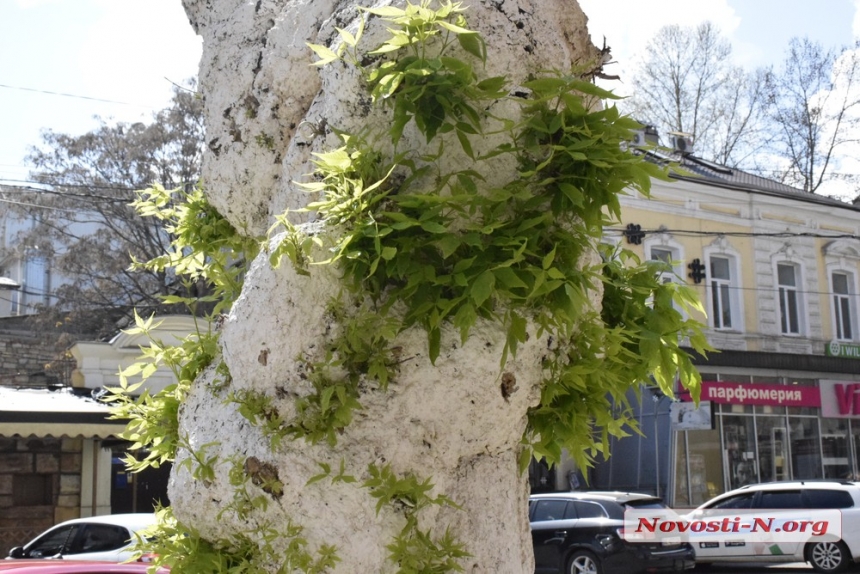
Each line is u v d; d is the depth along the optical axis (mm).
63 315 25750
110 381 17594
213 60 2506
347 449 1996
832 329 24281
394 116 1981
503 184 2068
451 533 2086
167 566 2260
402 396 1993
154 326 2568
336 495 1984
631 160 1980
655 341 2271
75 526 10172
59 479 15664
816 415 23312
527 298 1901
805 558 13406
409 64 1961
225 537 2141
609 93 1976
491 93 1989
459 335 1979
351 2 2271
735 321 22844
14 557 10305
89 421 14492
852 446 23812
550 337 2070
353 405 1951
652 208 21938
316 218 2096
